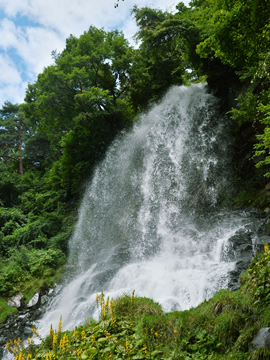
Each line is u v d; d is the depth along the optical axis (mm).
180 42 20688
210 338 5113
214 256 11227
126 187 21000
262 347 4332
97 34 24078
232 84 18391
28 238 19906
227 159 16953
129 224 18625
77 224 20703
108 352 5094
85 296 12898
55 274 16422
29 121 25781
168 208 17578
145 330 5660
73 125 23844
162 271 11391
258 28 7285
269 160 8836
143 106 24562
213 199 16141
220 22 7695
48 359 5102
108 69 23594
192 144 19031
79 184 23672
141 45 21172
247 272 6812
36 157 39906
